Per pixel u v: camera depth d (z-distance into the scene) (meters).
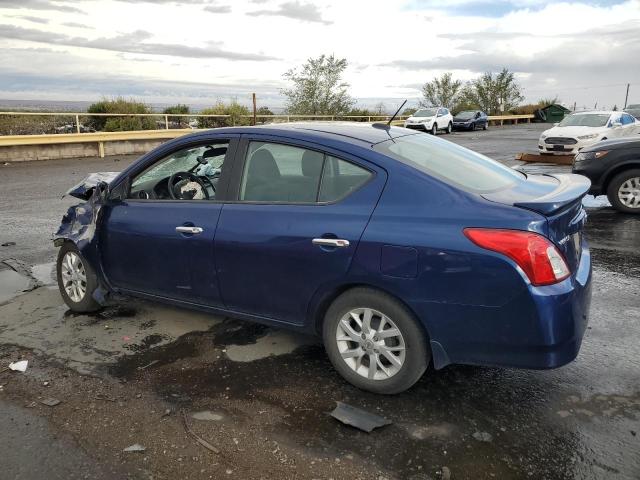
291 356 3.77
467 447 2.74
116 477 2.56
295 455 2.70
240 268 3.54
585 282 3.04
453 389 3.29
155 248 3.93
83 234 4.39
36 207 9.58
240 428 2.94
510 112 52.47
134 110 23.41
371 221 3.07
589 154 8.43
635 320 4.27
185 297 3.92
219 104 27.64
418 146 3.59
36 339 4.11
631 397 3.17
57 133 19.23
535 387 3.30
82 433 2.91
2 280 5.55
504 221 2.79
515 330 2.78
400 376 3.12
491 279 2.76
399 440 2.81
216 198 3.72
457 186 3.05
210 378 3.48
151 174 4.21
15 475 2.57
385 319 3.12
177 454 2.72
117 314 4.58
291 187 3.44
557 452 2.69
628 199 8.25
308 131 3.54
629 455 2.66
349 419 2.97
